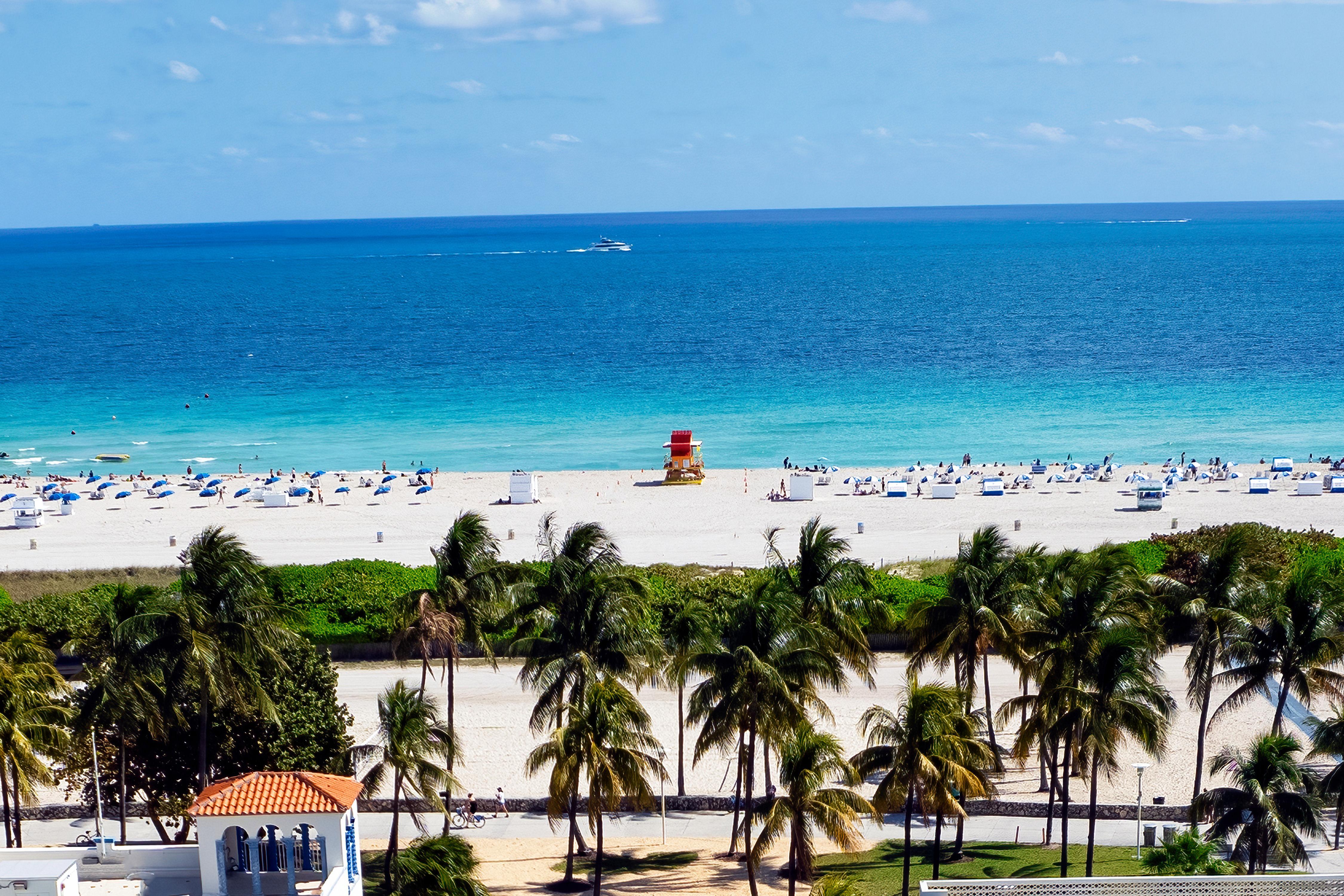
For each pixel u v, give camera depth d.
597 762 51.41
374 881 56.12
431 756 59.22
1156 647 61.72
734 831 60.09
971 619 61.31
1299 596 60.50
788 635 56.38
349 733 72.88
